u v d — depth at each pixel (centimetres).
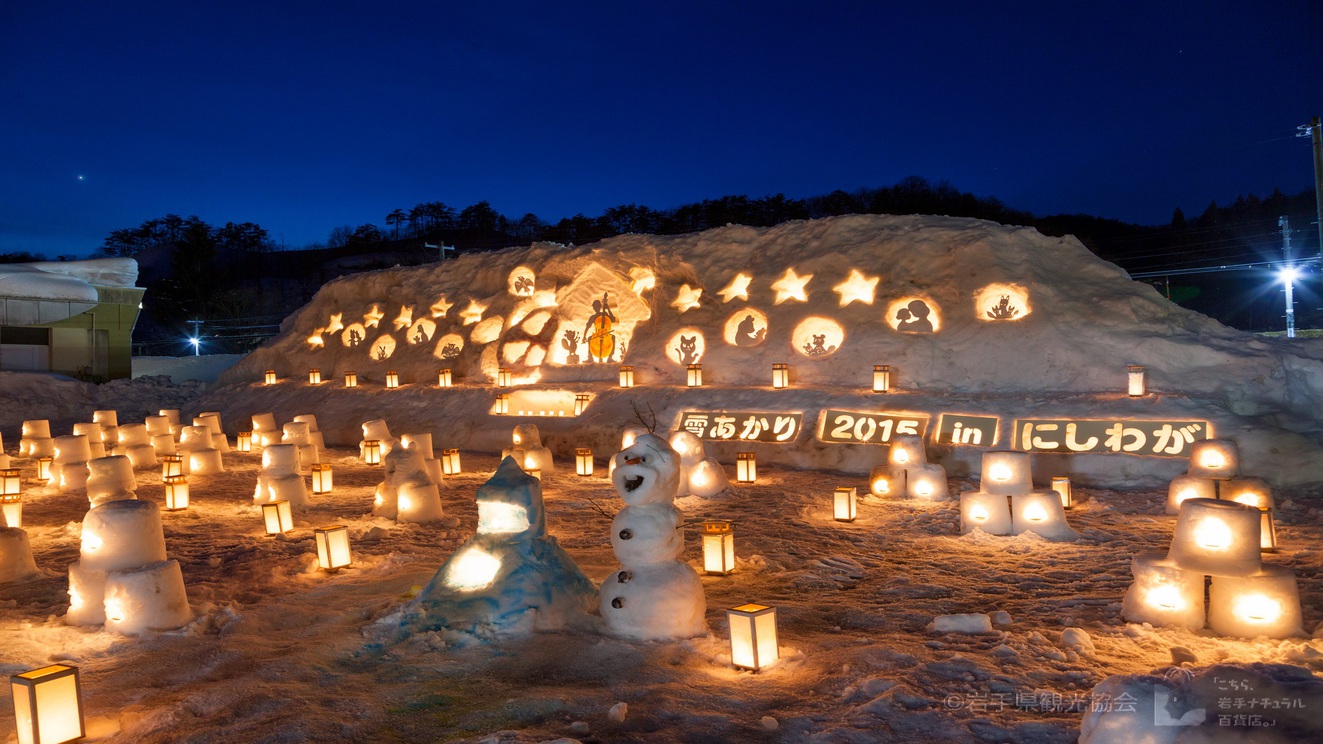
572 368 2036
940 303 1708
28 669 580
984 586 762
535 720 462
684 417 1689
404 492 1092
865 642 584
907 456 1230
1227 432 1270
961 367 1614
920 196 7044
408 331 2425
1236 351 1477
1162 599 612
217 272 6994
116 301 3131
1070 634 565
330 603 738
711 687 504
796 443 1553
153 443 1825
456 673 539
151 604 656
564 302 2125
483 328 2256
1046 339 1574
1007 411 1446
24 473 1675
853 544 952
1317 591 706
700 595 611
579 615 627
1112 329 1559
